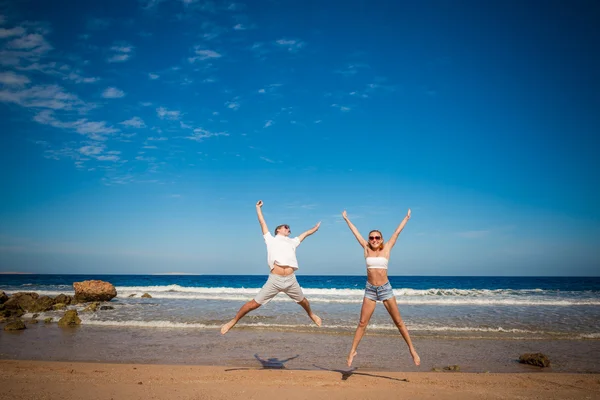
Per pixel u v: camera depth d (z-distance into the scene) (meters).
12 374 6.25
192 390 5.27
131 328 11.95
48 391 5.20
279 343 9.77
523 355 8.16
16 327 11.66
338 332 11.20
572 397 5.25
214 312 15.74
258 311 15.63
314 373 6.43
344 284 62.22
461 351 9.11
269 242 6.04
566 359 8.44
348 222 6.07
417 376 6.38
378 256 5.52
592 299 22.84
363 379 6.04
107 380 5.85
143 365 7.12
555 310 16.86
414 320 13.66
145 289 33.62
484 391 5.45
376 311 15.95
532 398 5.18
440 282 80.06
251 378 6.02
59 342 9.86
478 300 21.25
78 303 19.36
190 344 9.61
